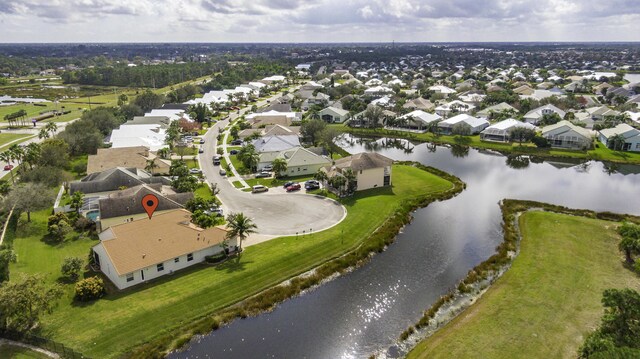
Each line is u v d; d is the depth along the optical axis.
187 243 62.88
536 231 75.44
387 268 65.12
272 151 118.00
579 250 67.50
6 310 46.25
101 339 47.47
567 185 104.56
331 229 75.44
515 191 100.12
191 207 77.50
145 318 51.03
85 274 60.91
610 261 63.97
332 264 64.69
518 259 66.31
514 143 145.12
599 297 54.91
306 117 188.75
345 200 89.94
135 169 97.50
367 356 46.88
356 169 94.62
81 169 113.12
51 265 62.94
